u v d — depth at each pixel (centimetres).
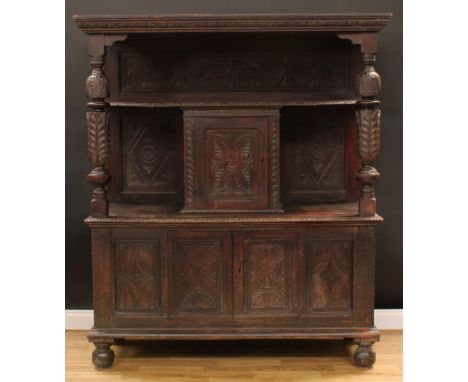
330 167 450
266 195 402
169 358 422
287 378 389
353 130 446
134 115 448
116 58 443
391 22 454
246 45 443
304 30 380
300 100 443
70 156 463
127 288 400
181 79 446
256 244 397
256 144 400
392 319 473
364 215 395
